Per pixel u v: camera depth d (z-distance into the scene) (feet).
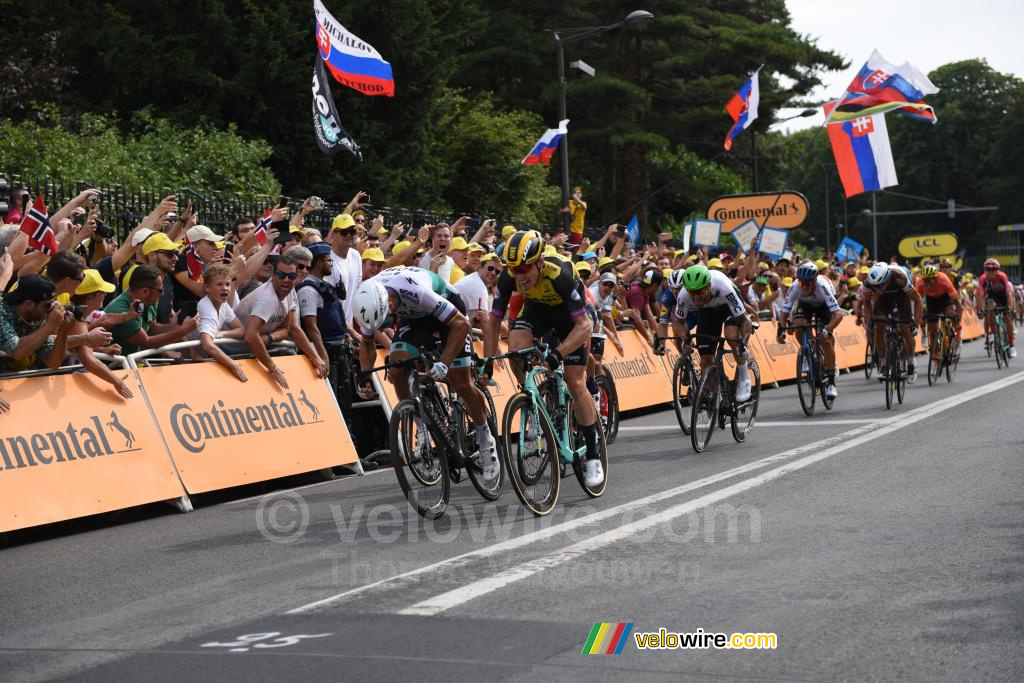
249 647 32.27
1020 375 125.59
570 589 37.06
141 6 173.37
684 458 68.59
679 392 80.53
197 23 172.14
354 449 68.90
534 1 287.89
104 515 57.31
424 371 53.88
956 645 30.68
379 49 186.80
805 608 34.32
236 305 69.97
